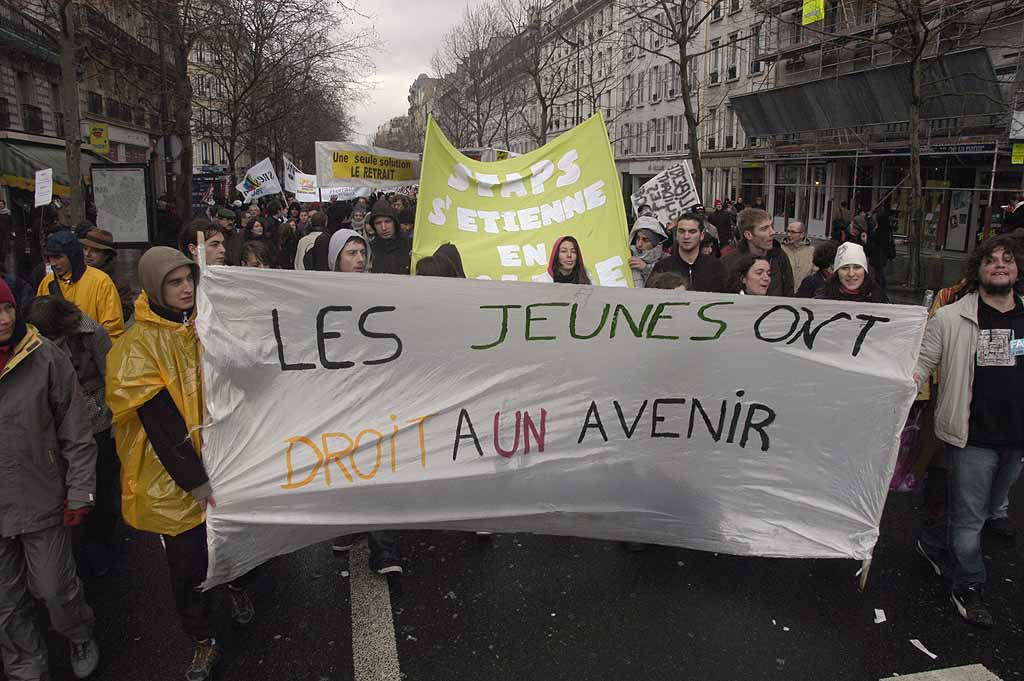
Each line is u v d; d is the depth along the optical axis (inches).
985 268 141.3
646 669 129.6
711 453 148.5
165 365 117.7
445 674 128.3
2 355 116.4
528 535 182.4
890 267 733.9
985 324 142.3
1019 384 140.2
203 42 964.6
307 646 136.7
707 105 1491.1
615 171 237.5
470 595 154.2
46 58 926.4
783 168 1294.3
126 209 508.4
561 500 147.3
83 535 162.7
